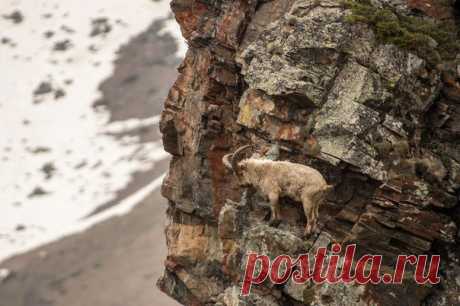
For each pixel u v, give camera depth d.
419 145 53.69
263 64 57.84
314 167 54.12
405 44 54.84
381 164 52.03
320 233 52.94
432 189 51.59
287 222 54.12
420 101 54.12
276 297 53.06
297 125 55.22
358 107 53.00
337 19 55.88
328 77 54.88
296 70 55.19
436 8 59.75
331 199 53.50
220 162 64.62
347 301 50.81
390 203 51.41
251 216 56.97
